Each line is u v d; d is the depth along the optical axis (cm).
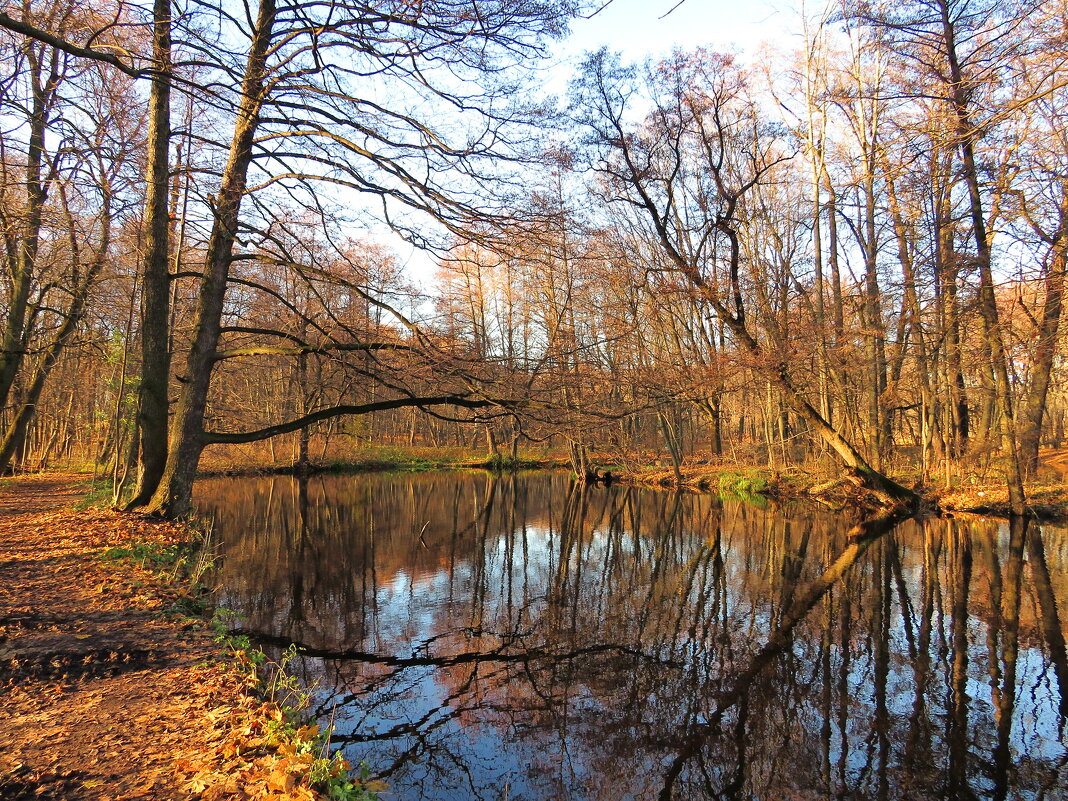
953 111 832
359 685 697
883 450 2098
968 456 1806
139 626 622
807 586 1112
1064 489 1681
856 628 891
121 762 359
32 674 483
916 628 881
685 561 1353
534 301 2245
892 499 1759
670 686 717
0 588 697
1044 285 1334
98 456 2039
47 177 1059
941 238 1603
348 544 1489
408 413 4297
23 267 1268
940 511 1709
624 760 563
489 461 3719
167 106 1088
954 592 1039
